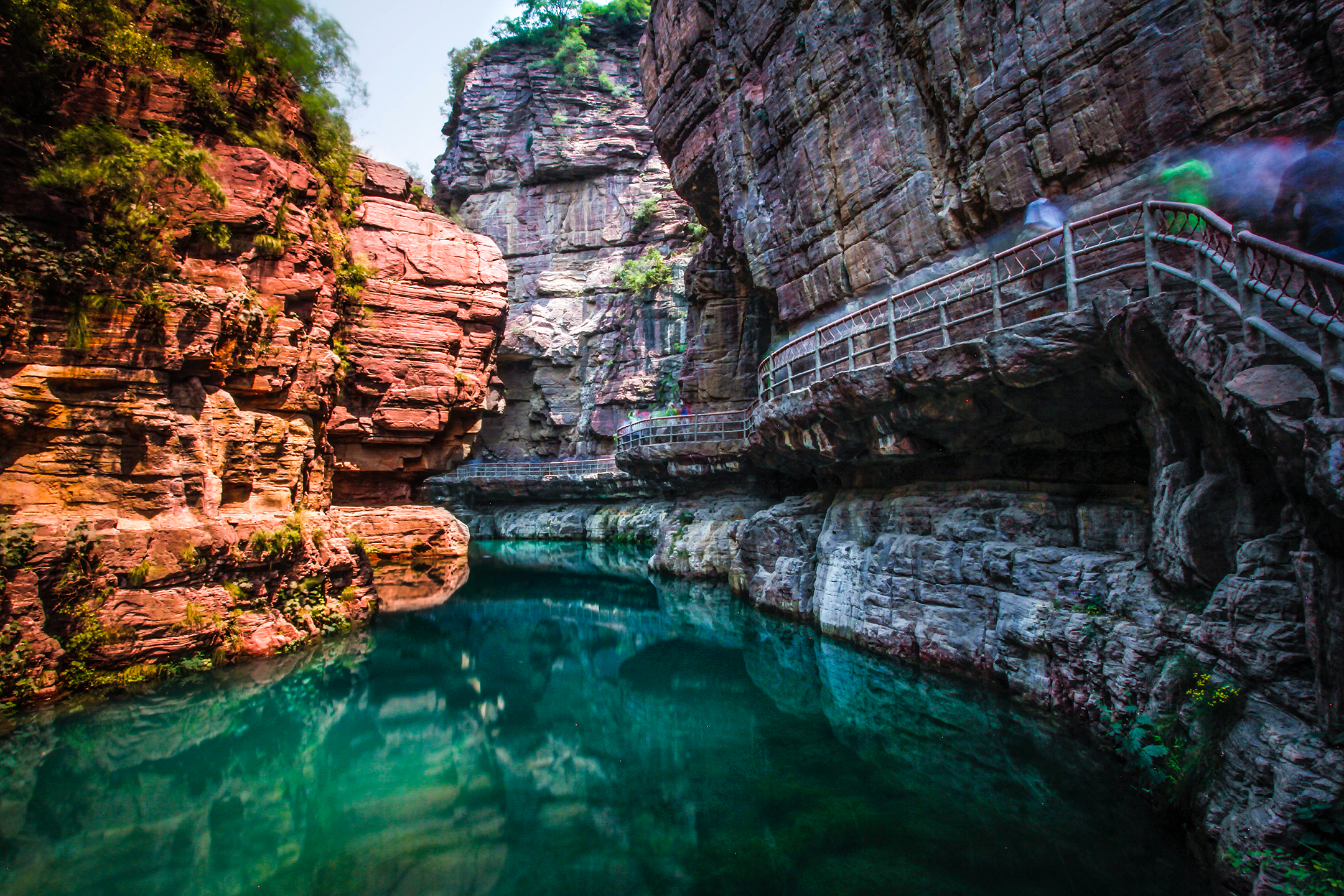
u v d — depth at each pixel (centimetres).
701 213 2227
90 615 972
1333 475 373
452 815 711
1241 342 505
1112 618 726
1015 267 988
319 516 1462
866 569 1197
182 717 940
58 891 569
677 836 654
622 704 1063
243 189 1265
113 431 1039
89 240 1047
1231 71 763
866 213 1323
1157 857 546
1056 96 940
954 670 971
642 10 4978
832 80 1390
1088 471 899
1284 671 486
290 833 673
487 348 2322
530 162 4866
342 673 1183
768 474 2103
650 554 2898
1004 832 626
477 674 1231
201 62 1242
